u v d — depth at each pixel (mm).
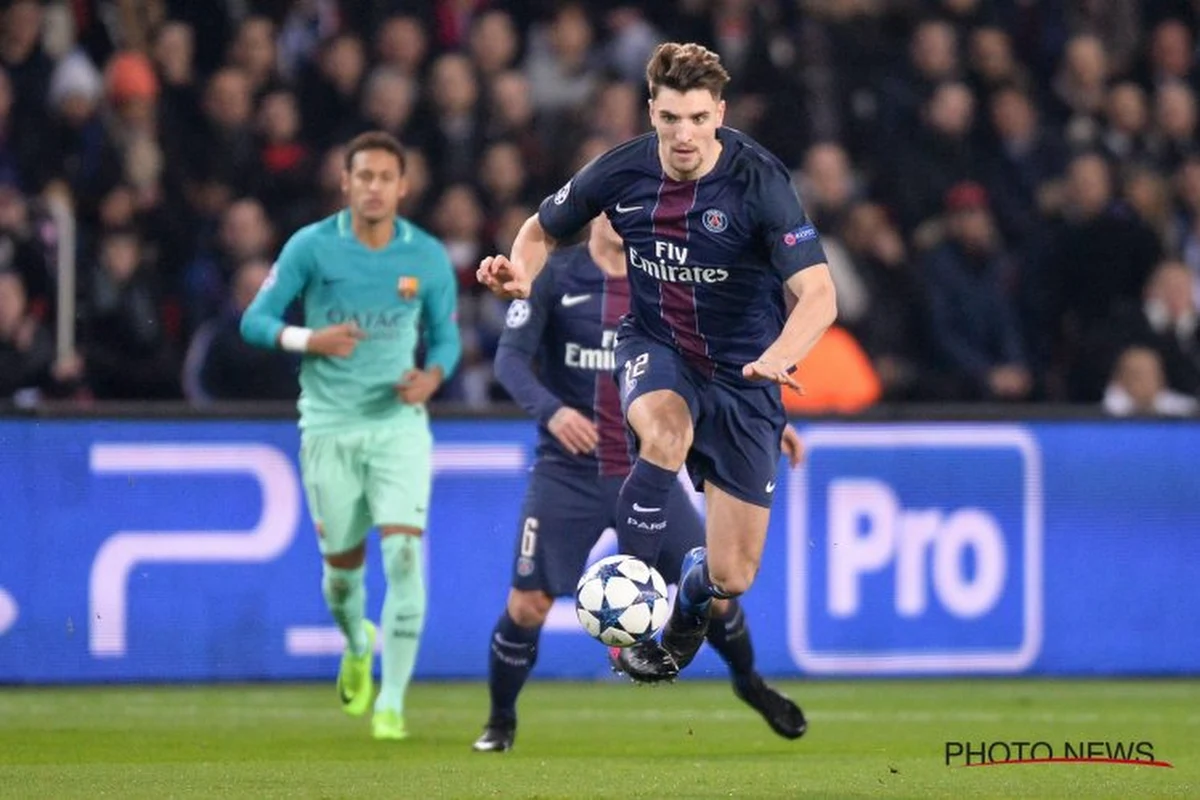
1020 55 53750
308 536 37594
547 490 27609
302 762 25594
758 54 49344
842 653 39156
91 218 43594
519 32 50531
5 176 44219
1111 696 36844
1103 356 45281
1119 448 40156
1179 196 51469
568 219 22766
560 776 23703
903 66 50844
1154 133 52438
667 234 22094
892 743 29000
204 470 37188
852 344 44031
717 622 27188
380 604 38188
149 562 36938
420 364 36375
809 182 46844
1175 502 40312
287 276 30438
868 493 39250
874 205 47812
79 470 36656
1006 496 39750
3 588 36375
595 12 51625
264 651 37406
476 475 38188
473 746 27625
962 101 49438
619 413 27578
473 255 44406
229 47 48781
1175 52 54250
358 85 47094
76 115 44688
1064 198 48406
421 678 38094
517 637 27531
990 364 46188
